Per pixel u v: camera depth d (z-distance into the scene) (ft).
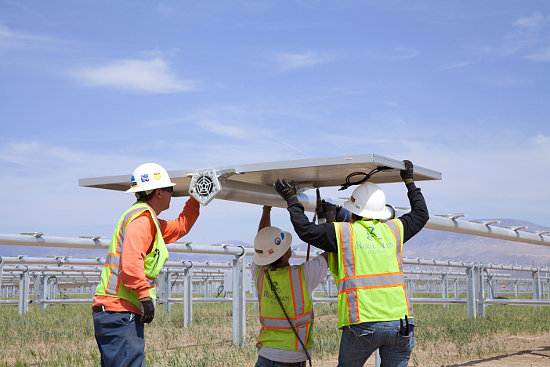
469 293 45.50
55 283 87.45
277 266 14.26
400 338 12.85
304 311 13.67
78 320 51.65
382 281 13.01
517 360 27.40
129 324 13.35
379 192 13.97
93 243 32.65
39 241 29.91
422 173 14.83
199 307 73.77
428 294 122.01
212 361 27.48
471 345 32.48
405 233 13.78
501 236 26.48
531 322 43.96
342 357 13.35
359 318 12.84
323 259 14.05
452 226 23.66
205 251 34.45
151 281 13.70
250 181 15.66
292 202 13.57
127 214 13.62
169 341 36.76
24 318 54.44
